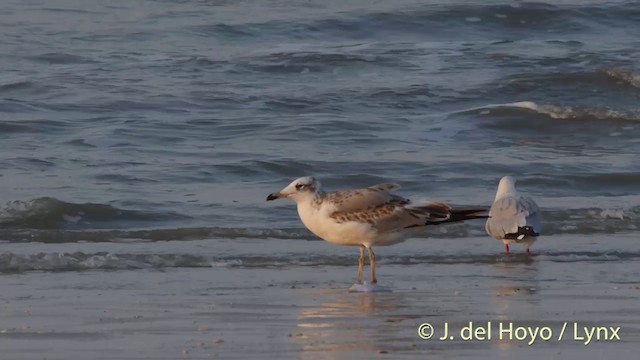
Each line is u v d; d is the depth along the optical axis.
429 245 13.63
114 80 26.06
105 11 35.06
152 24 33.31
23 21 33.22
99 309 9.84
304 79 26.89
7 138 20.89
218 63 27.94
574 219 15.27
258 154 19.80
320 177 18.12
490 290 10.94
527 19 34.34
